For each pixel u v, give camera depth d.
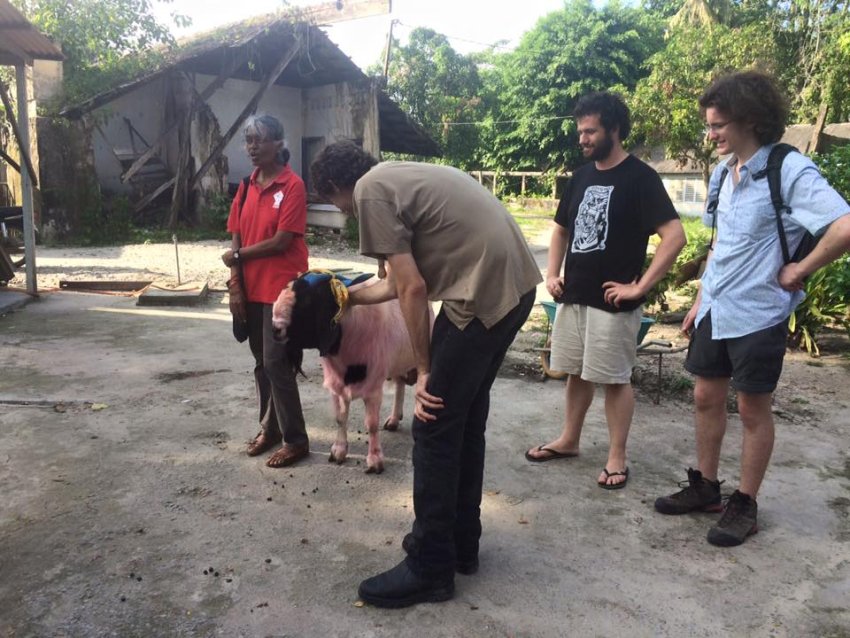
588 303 3.59
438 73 31.08
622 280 3.54
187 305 8.30
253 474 3.73
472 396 2.56
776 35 21.66
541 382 5.49
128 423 4.39
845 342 6.90
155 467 3.77
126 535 3.09
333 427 4.45
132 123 17.22
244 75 18.28
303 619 2.55
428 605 2.64
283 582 2.77
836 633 2.52
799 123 19.78
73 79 15.28
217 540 3.06
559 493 3.60
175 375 5.43
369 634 2.47
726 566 2.95
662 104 15.92
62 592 2.67
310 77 18.33
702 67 16.88
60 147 14.62
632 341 3.59
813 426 4.61
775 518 3.36
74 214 14.82
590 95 3.51
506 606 2.65
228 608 2.60
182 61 15.42
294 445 3.86
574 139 30.39
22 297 8.16
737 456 4.08
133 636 2.44
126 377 5.35
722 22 26.08
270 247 3.60
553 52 30.66
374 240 2.43
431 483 2.57
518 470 3.88
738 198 3.02
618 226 3.50
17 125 8.52
